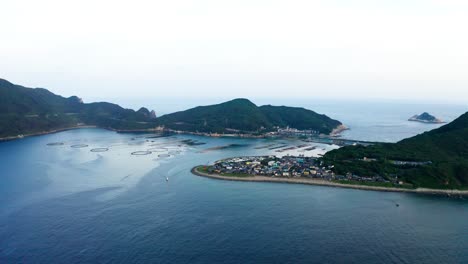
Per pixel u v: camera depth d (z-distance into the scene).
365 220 173.25
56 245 144.12
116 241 147.62
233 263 130.00
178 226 163.38
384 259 134.38
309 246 144.00
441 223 170.75
